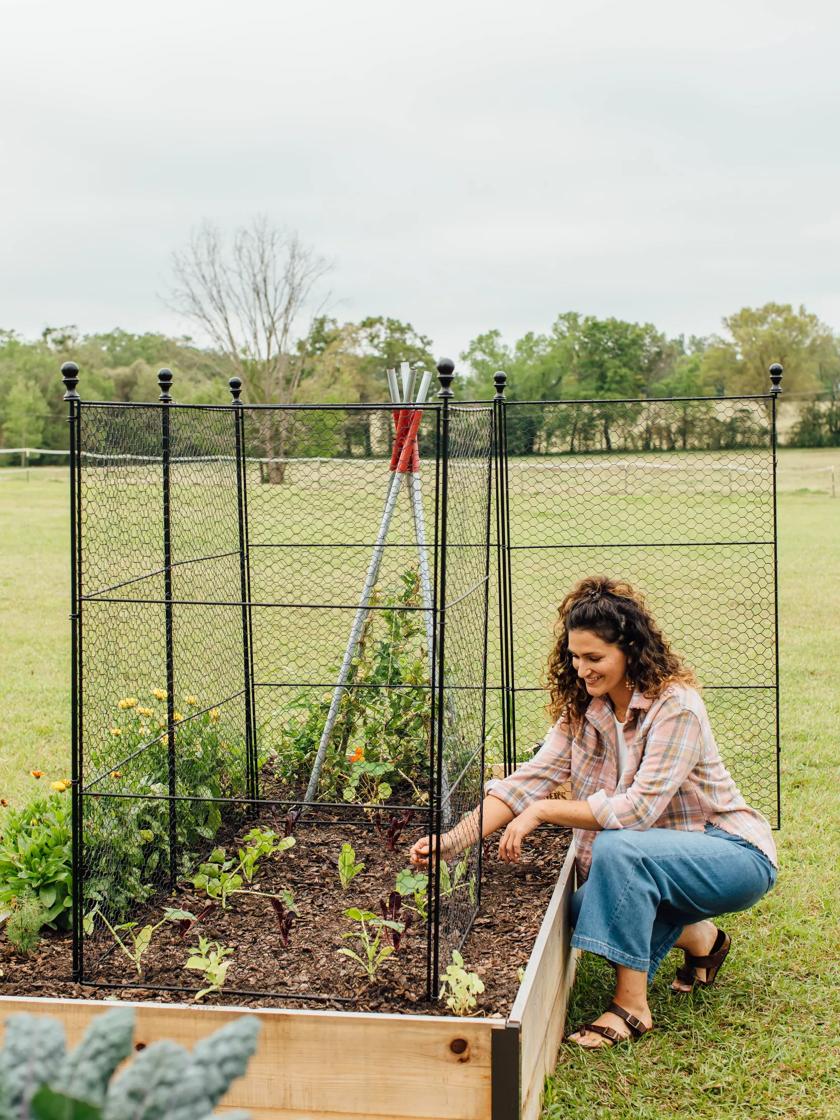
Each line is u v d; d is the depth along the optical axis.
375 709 4.52
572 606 3.21
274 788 4.57
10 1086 0.95
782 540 16.00
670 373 45.16
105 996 2.84
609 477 5.90
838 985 3.21
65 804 3.46
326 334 32.59
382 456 4.55
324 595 5.84
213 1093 0.96
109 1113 0.93
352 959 3.01
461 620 3.00
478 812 3.26
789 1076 2.75
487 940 3.12
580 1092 2.68
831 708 6.73
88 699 3.33
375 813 4.05
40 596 11.87
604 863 2.95
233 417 4.28
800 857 4.24
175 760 3.73
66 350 40.28
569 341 44.06
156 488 3.65
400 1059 2.40
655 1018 3.05
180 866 3.71
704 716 3.16
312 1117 2.45
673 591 10.17
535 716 6.39
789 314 43.81
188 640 3.94
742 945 3.49
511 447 6.07
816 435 30.42
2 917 3.08
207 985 2.89
